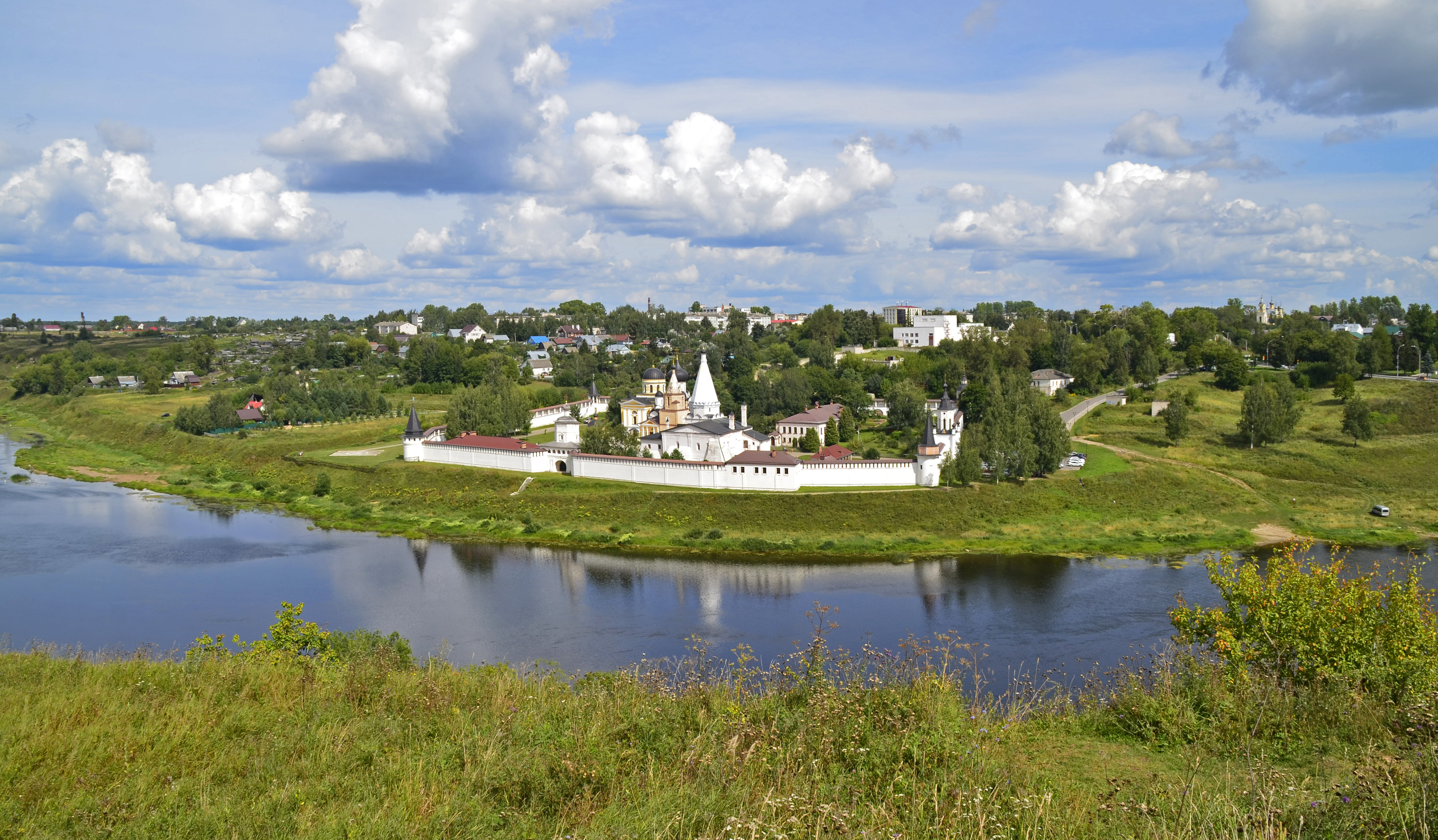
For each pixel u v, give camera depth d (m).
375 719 29.36
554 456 155.75
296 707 31.12
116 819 21.62
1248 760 23.38
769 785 22.11
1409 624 33.28
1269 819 18.52
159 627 83.75
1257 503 132.00
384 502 146.00
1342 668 32.06
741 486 137.62
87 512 139.62
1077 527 124.25
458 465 161.25
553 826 20.75
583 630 83.31
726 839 19.28
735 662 70.56
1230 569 40.03
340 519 136.25
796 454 145.88
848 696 27.38
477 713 29.89
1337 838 18.83
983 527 124.44
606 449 154.12
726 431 152.88
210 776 24.59
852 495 130.88
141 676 34.91
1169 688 30.50
